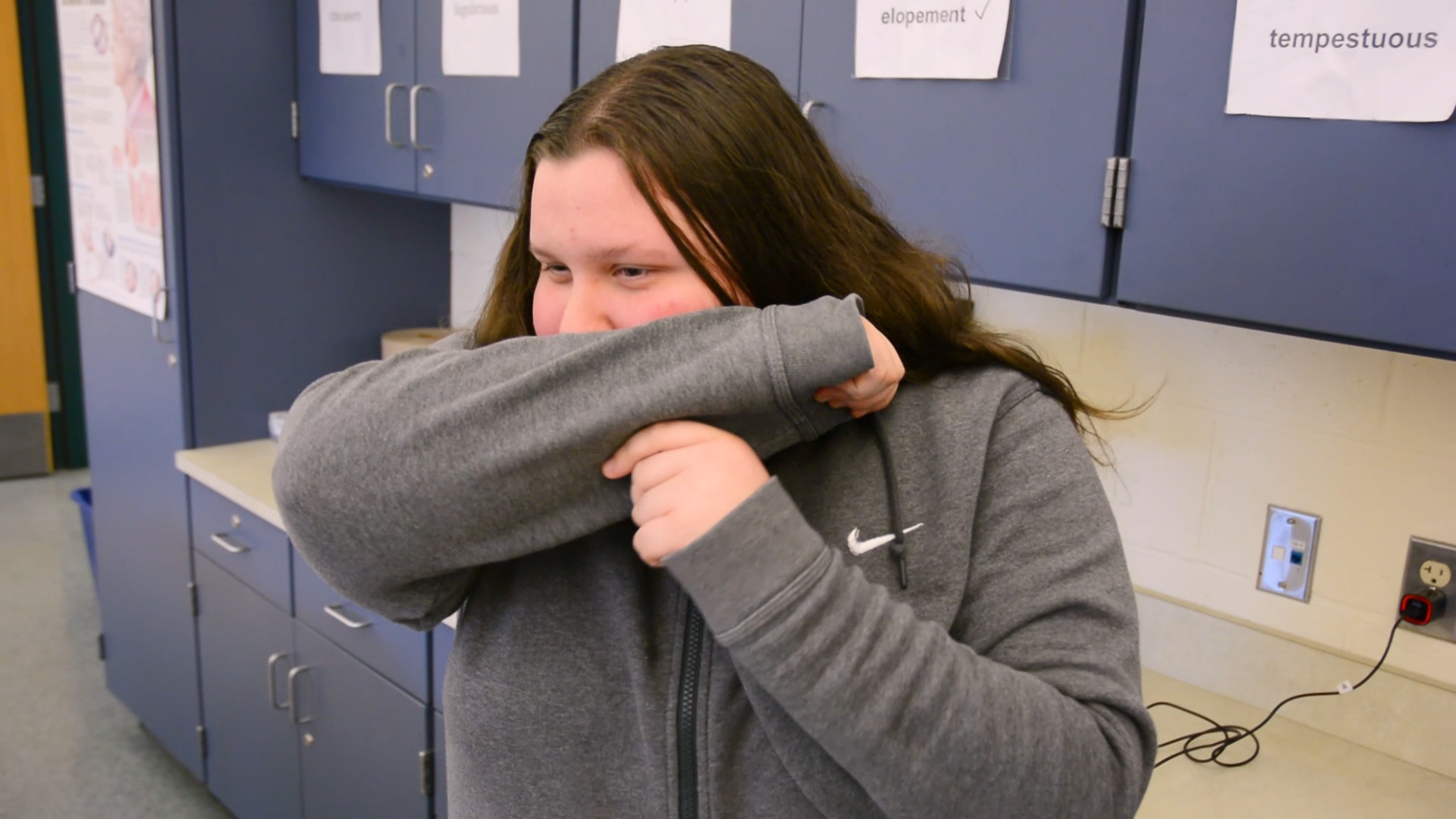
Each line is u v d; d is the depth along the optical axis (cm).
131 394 263
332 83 231
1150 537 164
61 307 465
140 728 301
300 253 251
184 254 235
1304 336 113
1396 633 143
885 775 62
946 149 132
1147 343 159
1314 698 150
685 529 63
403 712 191
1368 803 133
